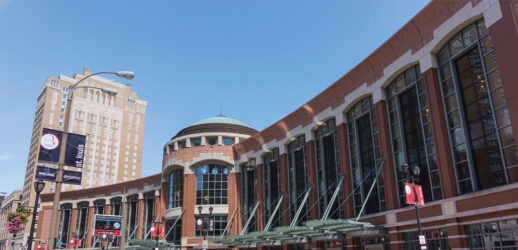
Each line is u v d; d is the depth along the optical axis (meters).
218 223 54.84
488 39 23.80
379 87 32.34
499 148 22.53
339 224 28.28
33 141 144.38
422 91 28.70
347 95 36.38
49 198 87.62
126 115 162.75
